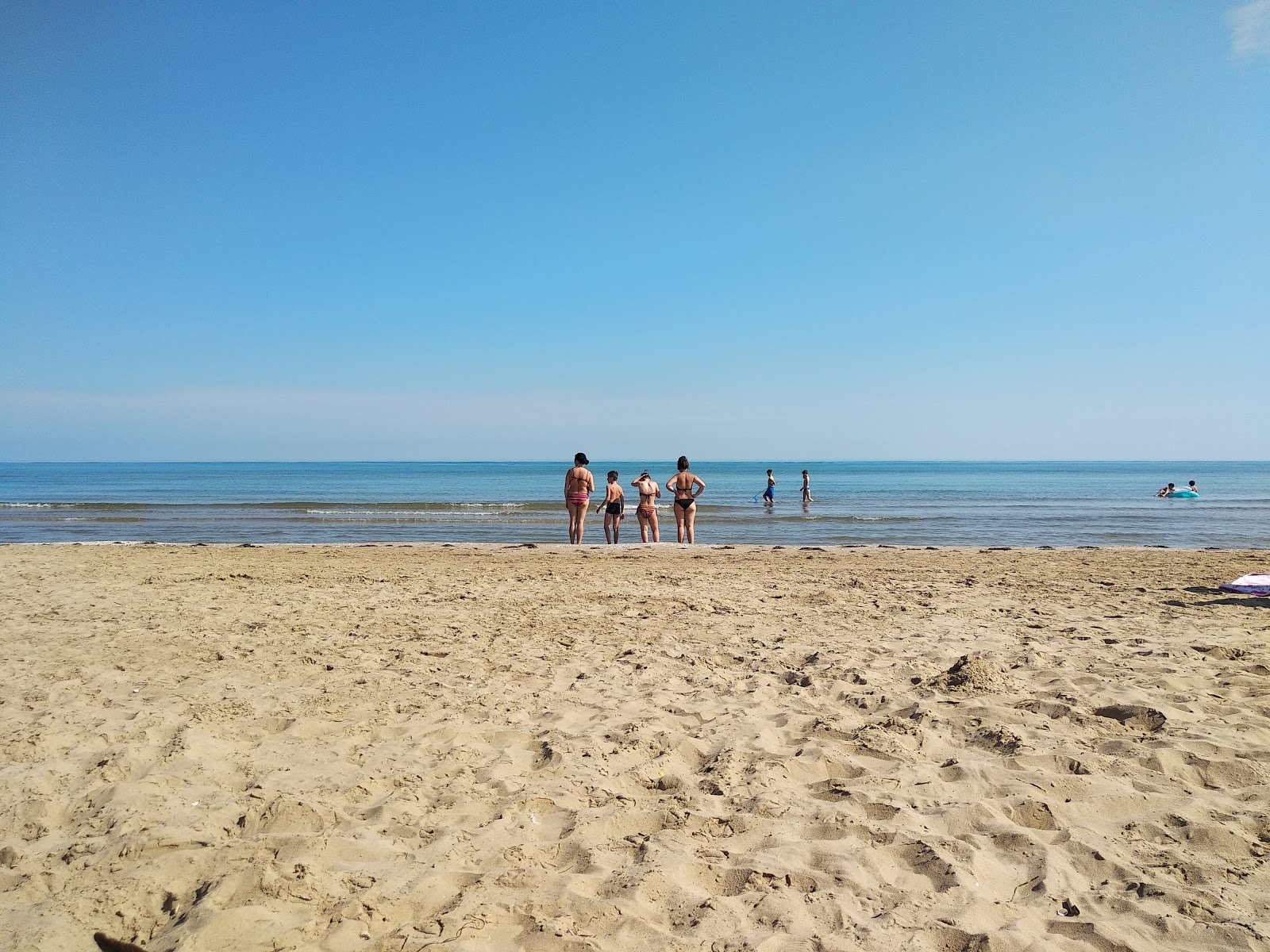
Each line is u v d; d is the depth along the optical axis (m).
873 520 26.12
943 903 2.67
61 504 35.53
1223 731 4.19
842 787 3.56
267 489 56.56
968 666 5.20
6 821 3.12
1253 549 14.81
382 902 2.59
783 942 2.45
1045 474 105.38
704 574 10.73
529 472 124.31
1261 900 2.67
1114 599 8.44
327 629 6.84
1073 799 3.45
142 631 6.66
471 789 3.53
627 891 2.71
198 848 2.88
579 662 5.77
